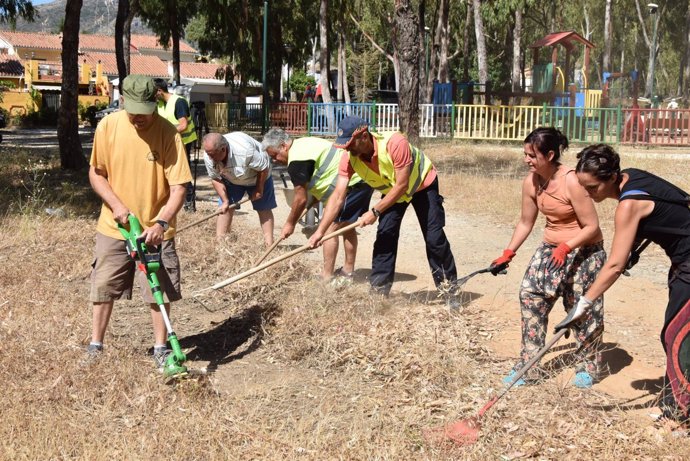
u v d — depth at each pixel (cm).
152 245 504
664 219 433
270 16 4019
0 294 671
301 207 697
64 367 501
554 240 511
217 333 618
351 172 630
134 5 2748
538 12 5462
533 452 408
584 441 417
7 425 421
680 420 440
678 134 2523
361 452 405
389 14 4119
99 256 525
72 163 1689
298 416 461
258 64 4091
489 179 1532
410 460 404
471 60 6078
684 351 435
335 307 628
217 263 797
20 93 4966
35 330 573
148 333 612
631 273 816
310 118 3000
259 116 3397
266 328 608
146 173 518
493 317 654
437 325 589
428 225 663
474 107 2580
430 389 488
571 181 491
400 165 616
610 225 1039
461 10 4784
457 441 418
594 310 504
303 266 771
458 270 835
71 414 446
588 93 2980
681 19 5462
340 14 3812
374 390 498
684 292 434
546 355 567
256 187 858
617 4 5422
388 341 557
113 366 504
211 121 3525
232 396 486
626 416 456
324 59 3609
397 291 729
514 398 469
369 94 5506
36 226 931
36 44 7350
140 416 444
